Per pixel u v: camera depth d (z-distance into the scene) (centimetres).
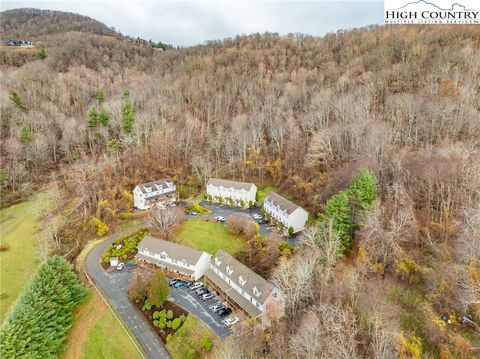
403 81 10294
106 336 4788
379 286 4616
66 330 4788
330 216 5697
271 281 5350
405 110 8444
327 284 4666
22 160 10275
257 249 6359
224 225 7606
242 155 10312
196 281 5875
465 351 3684
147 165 9906
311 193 7994
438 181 5922
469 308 4103
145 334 4762
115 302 5388
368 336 3906
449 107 7581
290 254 6125
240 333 4431
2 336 4112
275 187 9331
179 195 9275
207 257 6097
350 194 5747
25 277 6266
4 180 9438
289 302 4631
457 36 11888
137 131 10238
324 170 8494
